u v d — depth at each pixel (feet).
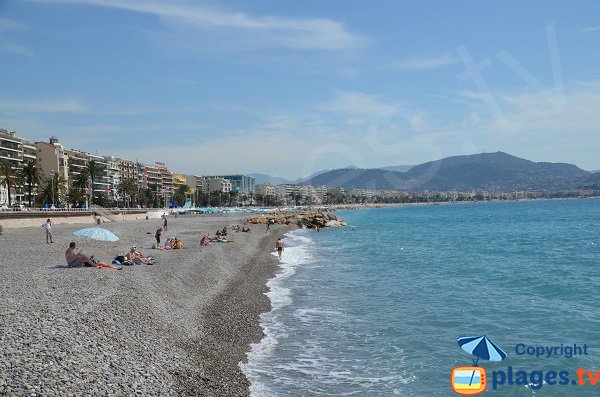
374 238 259.80
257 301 83.71
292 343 59.21
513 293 92.68
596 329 64.85
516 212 575.79
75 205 402.11
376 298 88.17
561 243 205.57
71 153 497.87
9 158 364.58
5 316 47.83
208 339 56.65
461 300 85.92
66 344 41.22
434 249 191.11
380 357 54.24
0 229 169.78
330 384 46.01
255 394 43.11
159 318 58.08
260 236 253.85
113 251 123.54
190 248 148.05
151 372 40.57
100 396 33.30
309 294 92.22
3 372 33.50
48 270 81.76
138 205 542.57
